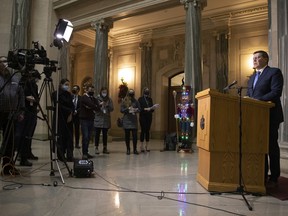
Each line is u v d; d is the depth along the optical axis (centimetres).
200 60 796
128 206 252
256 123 317
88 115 570
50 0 1141
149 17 1225
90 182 349
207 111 315
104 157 607
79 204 255
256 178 313
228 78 1124
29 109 486
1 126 409
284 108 448
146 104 729
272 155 335
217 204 261
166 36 1309
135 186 331
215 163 311
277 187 328
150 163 526
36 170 426
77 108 756
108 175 399
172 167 481
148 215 228
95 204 256
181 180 369
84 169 376
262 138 317
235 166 313
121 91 1365
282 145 437
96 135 666
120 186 330
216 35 1155
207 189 308
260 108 320
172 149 779
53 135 385
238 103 315
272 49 532
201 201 271
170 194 295
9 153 396
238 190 294
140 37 1377
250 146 313
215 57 1161
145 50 1360
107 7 1030
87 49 1555
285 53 457
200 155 356
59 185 330
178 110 772
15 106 393
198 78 783
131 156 633
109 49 1464
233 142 311
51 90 435
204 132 324
